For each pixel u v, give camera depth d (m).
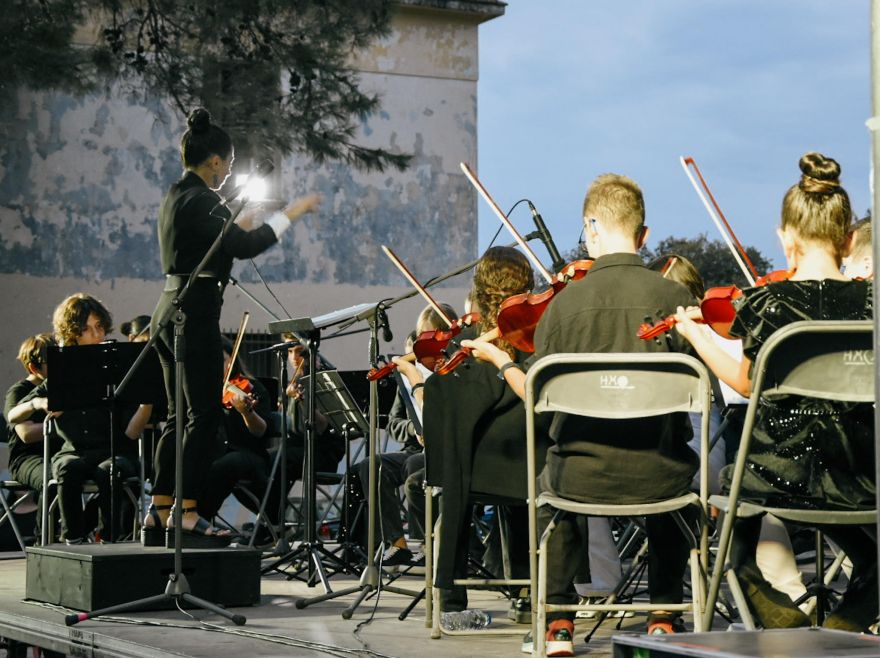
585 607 4.02
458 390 4.68
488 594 6.54
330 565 7.24
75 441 8.20
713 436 5.40
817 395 3.46
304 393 7.51
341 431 7.50
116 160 17.06
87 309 8.20
